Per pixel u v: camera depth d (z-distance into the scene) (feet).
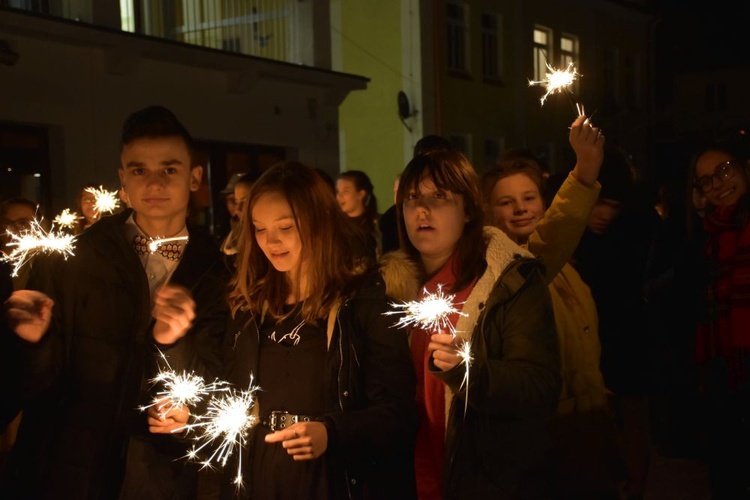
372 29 55.57
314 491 8.50
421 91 54.03
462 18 58.90
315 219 8.82
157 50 32.32
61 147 30.01
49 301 8.46
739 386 12.69
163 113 9.98
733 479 12.94
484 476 8.70
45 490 8.80
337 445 8.06
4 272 9.16
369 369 8.71
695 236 14.35
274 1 41.50
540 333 8.87
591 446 10.80
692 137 89.81
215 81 36.24
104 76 31.37
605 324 13.96
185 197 9.95
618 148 14.23
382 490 8.67
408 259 9.77
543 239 10.41
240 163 38.60
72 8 31.17
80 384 9.12
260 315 9.14
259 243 9.01
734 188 13.28
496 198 11.56
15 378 8.58
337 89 41.91
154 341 8.80
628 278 14.02
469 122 59.11
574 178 10.27
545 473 8.99
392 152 55.36
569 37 70.54
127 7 38.73
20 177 29.35
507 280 8.95
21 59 28.50
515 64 64.03
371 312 8.77
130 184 9.73
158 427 8.80
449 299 8.66
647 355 14.01
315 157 41.78
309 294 8.79
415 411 8.80
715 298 13.26
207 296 9.67
